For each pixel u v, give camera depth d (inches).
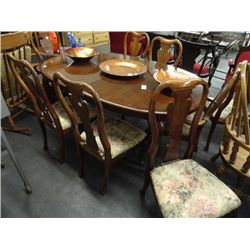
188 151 55.0
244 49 93.1
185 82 41.1
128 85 63.2
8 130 86.3
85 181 67.6
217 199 44.0
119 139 59.3
